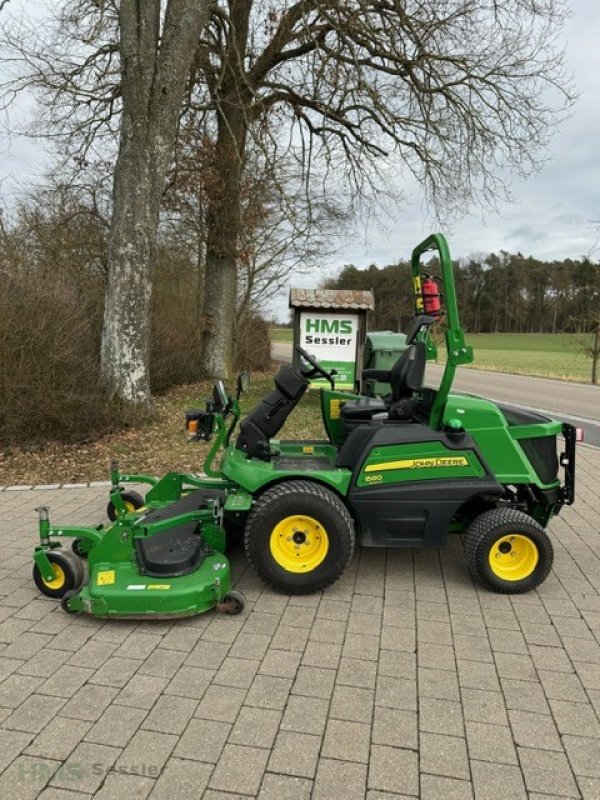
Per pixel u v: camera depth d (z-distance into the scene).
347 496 3.98
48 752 2.54
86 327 9.18
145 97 8.88
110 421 8.77
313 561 3.92
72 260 14.10
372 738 2.64
